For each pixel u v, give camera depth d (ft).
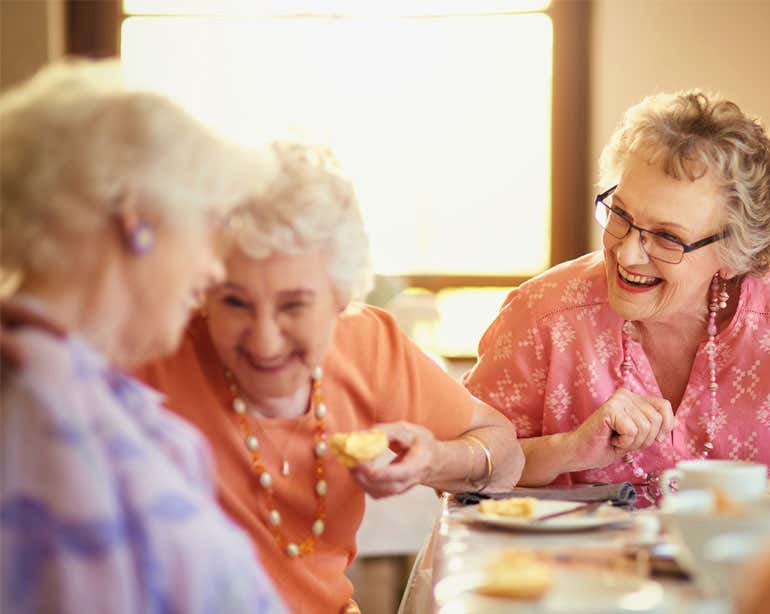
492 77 17.40
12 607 2.66
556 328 6.72
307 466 5.18
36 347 2.80
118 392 3.04
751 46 16.60
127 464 2.77
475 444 5.59
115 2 17.49
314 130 4.82
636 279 6.15
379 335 5.57
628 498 5.41
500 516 4.89
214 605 2.79
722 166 5.84
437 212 17.71
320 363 4.83
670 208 5.89
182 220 3.11
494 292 17.76
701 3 16.70
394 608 11.68
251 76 17.48
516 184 17.57
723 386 6.49
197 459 3.21
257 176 3.46
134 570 2.72
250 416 5.10
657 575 3.70
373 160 17.63
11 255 3.01
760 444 6.45
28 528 2.67
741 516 3.40
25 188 2.98
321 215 4.42
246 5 17.44
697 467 4.99
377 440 4.80
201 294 4.32
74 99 3.07
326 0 17.34
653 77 16.92
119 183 3.01
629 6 16.89
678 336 6.59
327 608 5.20
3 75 17.11
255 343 4.59
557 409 6.71
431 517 10.48
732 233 5.96
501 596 3.54
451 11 17.33
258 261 4.45
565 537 4.60
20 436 2.72
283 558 5.10
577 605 3.29
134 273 3.09
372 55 17.43
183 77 17.52
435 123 17.54
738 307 6.44
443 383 5.70
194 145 3.17
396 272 17.80
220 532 2.84
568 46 17.20
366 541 10.30
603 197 6.44
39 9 17.06
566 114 17.31
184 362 5.08
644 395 6.60
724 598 3.26
